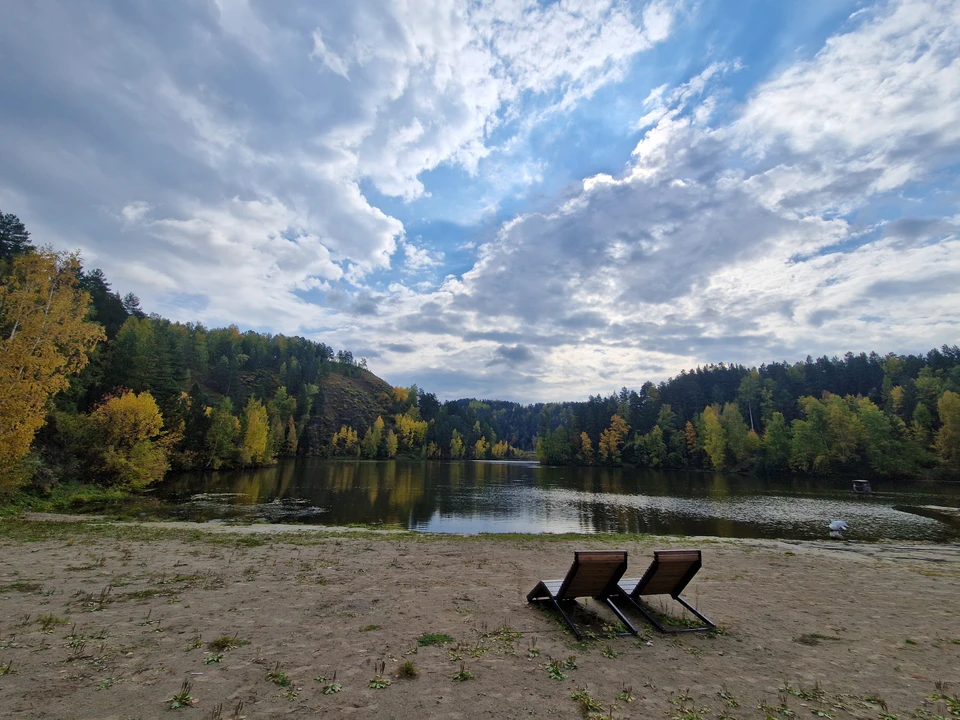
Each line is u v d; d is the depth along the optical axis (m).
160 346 70.12
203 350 134.88
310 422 150.38
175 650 5.60
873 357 127.19
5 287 21.64
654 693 4.84
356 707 4.30
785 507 38.56
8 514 21.03
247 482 50.69
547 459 126.12
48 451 32.16
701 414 109.56
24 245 54.22
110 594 8.14
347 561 11.93
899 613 8.47
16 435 20.88
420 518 30.97
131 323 74.88
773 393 116.56
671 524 30.14
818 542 21.52
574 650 6.03
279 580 9.58
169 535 16.08
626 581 8.23
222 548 13.48
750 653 6.12
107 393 49.84
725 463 89.88
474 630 6.71
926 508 37.09
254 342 174.62
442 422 173.38
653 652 6.05
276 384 160.12
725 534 25.98
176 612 7.19
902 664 5.86
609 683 5.05
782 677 5.37
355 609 7.64
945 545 20.86
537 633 6.66
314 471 76.69
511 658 5.69
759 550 16.84
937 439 63.44
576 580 7.02
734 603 8.81
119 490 34.12
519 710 4.35
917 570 13.18
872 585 10.97
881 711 4.56
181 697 4.33
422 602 8.18
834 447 69.00
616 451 114.81
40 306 22.03
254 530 19.36
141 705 4.18
